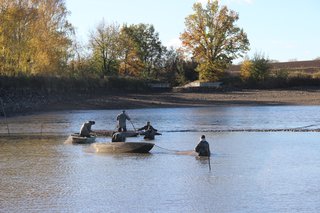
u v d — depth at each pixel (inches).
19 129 1744.6
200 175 858.1
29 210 639.1
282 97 3454.7
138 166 952.9
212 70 4055.1
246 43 4138.8
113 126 1835.6
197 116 2285.9
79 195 714.8
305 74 4109.3
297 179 815.1
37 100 2874.0
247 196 701.3
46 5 3070.9
